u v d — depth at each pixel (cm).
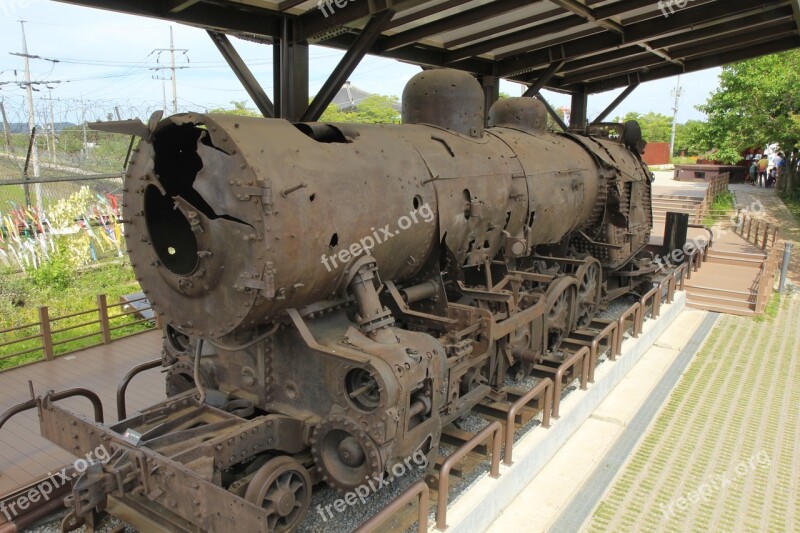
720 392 823
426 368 466
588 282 908
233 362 516
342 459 455
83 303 1300
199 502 377
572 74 1496
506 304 668
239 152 402
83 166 2053
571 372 747
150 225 469
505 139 755
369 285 484
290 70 783
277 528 431
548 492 573
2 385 741
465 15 898
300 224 419
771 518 554
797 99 2317
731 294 1266
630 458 649
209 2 701
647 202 1151
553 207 781
